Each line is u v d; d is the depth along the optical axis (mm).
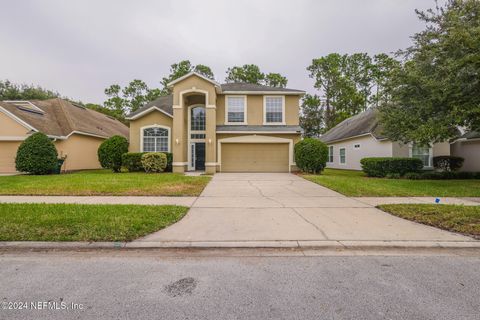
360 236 4383
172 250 3928
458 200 7387
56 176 12320
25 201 6957
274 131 16672
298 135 16969
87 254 3748
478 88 9055
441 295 2684
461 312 2383
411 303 2531
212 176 13938
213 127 15812
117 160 15758
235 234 4453
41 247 3852
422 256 3748
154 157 15297
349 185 9828
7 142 15445
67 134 17250
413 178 13109
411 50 10961
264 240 4188
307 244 4043
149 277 3068
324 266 3396
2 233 4176
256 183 11070
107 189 8742
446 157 15367
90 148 20094
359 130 19672
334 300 2576
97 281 2961
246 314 2338
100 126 22891
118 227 4492
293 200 7438
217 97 17797
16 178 11328
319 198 7750
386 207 6273
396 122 11125
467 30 8664
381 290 2779
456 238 4293
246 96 17734
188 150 17734
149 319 2260
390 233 4535
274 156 17047
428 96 10078
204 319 2260
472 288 2832
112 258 3617
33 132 15156
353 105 35562
